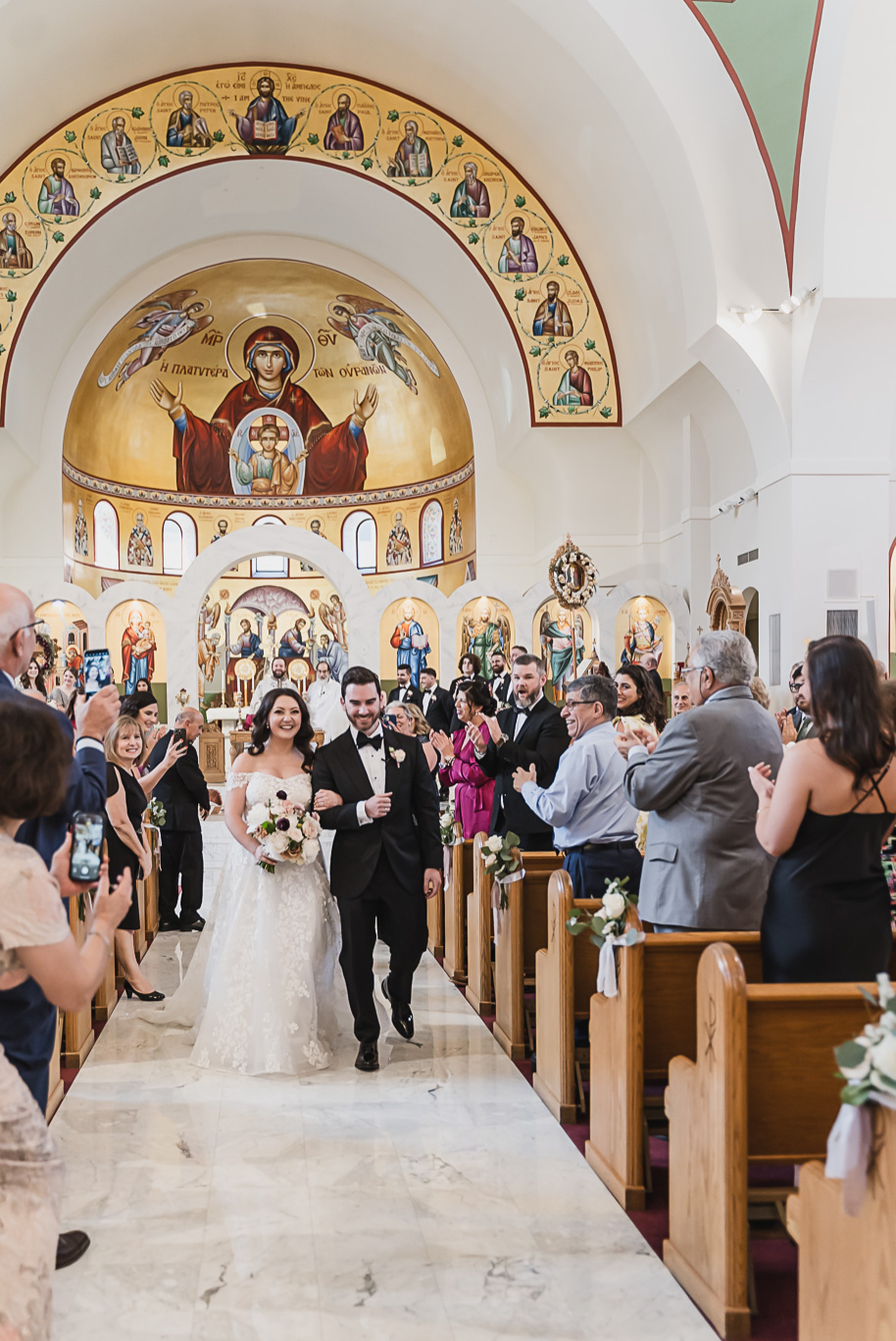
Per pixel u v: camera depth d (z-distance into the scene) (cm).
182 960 832
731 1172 313
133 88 1681
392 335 2203
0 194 1689
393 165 1739
